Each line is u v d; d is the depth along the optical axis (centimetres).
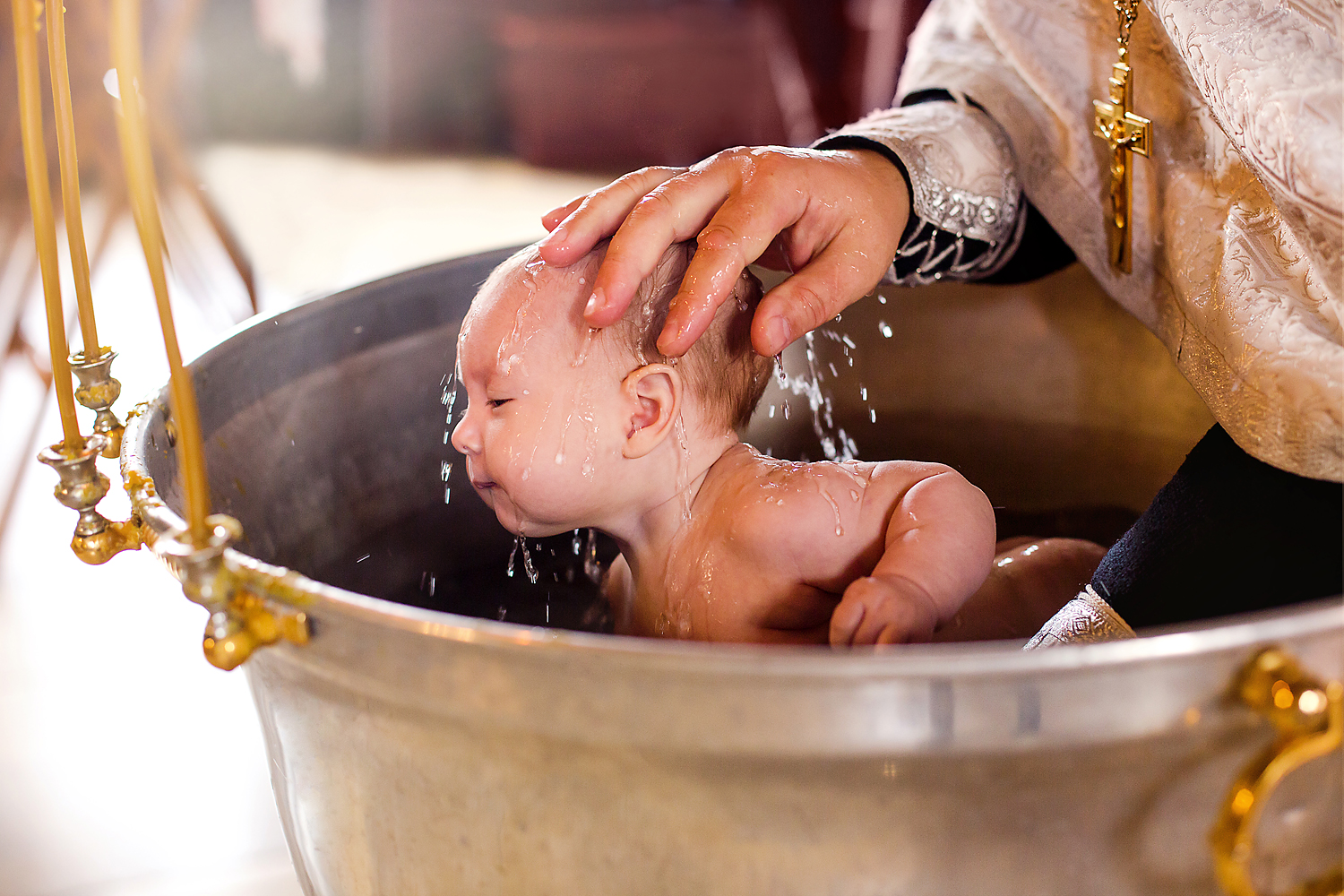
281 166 354
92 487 58
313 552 78
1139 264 76
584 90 344
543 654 39
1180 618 57
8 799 115
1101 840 42
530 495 69
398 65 371
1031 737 38
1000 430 94
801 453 94
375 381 82
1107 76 75
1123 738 38
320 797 53
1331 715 36
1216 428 64
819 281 65
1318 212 54
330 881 56
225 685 132
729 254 60
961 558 64
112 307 231
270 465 74
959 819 41
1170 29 63
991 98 81
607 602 84
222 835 110
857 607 59
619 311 59
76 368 59
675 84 343
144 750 122
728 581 71
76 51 171
